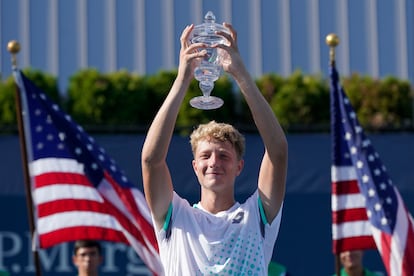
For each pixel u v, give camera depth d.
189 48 8.60
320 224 17.25
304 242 17.20
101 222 14.87
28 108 15.01
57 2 22.64
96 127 18.52
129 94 19.47
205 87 8.92
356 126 15.03
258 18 22.66
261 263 8.50
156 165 8.60
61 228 14.85
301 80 19.53
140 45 22.53
